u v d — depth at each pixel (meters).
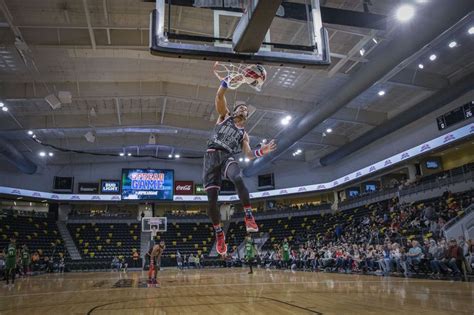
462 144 19.06
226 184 34.91
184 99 19.67
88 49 15.58
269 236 31.30
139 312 5.62
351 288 8.77
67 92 17.78
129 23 13.41
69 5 12.66
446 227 14.91
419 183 21.34
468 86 16.48
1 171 28.22
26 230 28.97
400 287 8.56
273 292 8.43
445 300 6.08
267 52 4.04
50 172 32.00
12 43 13.68
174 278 14.97
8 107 20.47
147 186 32.66
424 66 16.89
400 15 10.60
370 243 18.98
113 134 27.88
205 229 34.44
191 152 32.94
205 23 12.32
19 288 11.25
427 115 20.66
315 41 4.29
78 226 32.12
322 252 19.98
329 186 30.17
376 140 23.70
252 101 20.16
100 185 32.84
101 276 18.08
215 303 6.63
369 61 15.05
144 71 18.08
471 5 10.48
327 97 18.28
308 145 29.20
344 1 12.71
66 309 6.20
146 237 32.41
